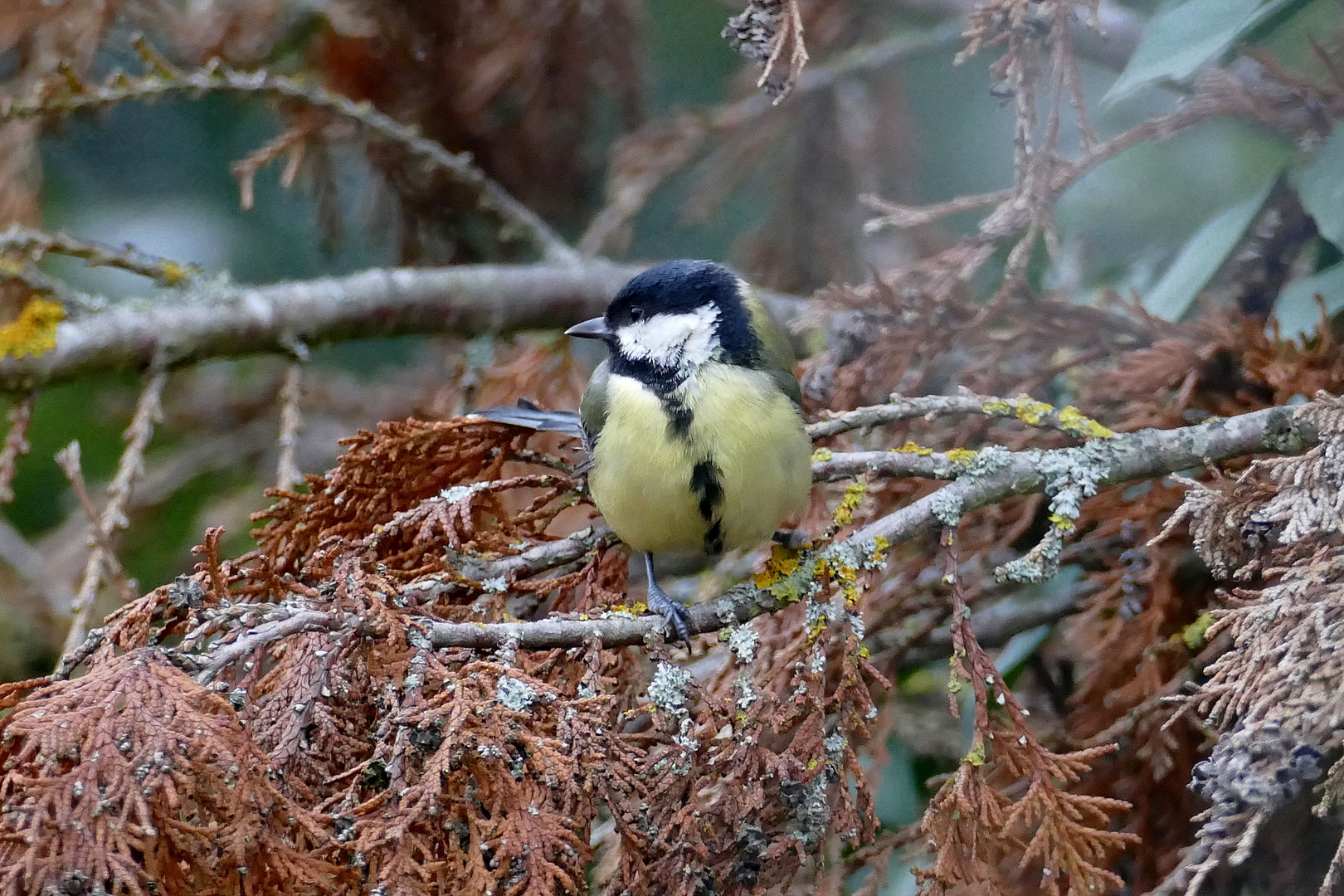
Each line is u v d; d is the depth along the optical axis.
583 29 11.75
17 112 8.57
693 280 6.39
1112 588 7.00
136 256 9.15
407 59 11.55
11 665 10.24
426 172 11.37
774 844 5.12
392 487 6.86
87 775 3.99
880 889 6.84
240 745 4.15
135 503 11.05
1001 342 7.67
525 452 7.18
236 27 11.06
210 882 4.20
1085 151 6.85
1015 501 7.49
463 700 4.49
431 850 4.47
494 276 10.23
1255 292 7.69
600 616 5.50
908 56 11.59
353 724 4.95
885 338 7.71
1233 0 6.48
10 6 9.70
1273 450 6.29
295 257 12.66
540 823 4.36
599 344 11.78
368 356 13.17
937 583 7.43
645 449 6.14
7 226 9.67
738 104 11.74
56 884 3.82
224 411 11.95
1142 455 6.27
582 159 12.61
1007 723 7.06
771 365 6.45
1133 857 6.68
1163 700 5.48
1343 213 6.36
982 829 5.28
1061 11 6.38
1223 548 5.55
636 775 4.96
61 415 11.52
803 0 11.87
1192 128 7.26
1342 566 4.91
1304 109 6.71
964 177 12.01
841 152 11.99
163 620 5.12
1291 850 5.92
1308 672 4.67
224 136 12.27
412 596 5.62
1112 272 8.98
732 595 6.13
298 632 4.74
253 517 6.52
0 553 10.41
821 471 6.39
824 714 5.47
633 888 4.72
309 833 4.26
